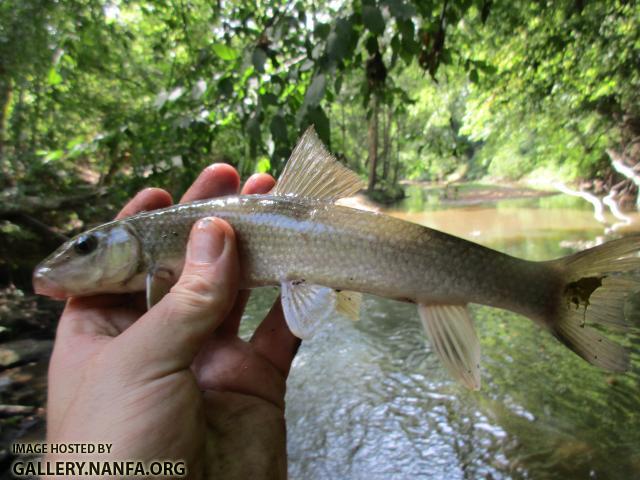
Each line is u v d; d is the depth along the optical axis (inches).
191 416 6.3
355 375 21.2
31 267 35.6
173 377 6.3
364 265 8.7
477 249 8.5
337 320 27.6
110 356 6.2
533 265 8.4
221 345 9.2
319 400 19.4
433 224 59.3
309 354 23.5
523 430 16.8
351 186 9.0
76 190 42.6
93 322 8.5
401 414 18.2
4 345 23.9
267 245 8.9
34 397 19.1
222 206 9.2
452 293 8.5
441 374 20.9
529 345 23.0
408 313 28.4
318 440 17.0
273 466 7.8
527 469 15.0
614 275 8.0
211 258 7.4
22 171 42.3
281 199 9.2
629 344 21.3
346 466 15.7
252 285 9.0
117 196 32.3
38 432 16.5
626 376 19.4
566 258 8.3
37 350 23.7
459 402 18.7
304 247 8.8
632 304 25.4
